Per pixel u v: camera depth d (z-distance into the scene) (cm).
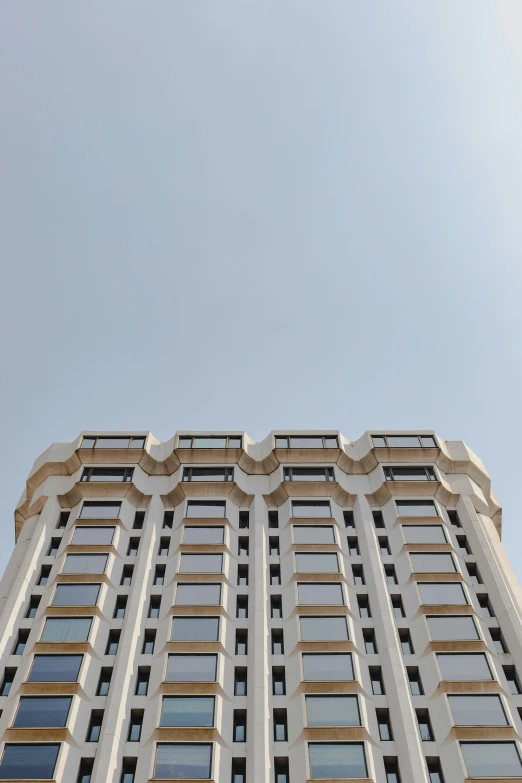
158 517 4794
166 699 3497
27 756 3178
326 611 4059
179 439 5422
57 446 5412
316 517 4756
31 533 4722
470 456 5359
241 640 3991
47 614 3909
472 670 3697
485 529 4706
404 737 3334
